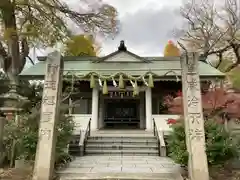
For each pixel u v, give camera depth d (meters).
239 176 6.96
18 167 7.49
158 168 7.67
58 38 17.20
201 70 16.44
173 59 19.73
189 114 6.76
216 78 15.31
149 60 19.05
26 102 12.05
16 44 16.69
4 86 17.50
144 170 7.31
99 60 18.78
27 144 7.44
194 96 6.89
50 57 7.32
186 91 6.96
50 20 16.00
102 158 10.07
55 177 6.65
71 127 8.82
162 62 19.16
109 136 13.06
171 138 8.16
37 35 15.96
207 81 15.86
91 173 6.86
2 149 8.02
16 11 16.36
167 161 9.26
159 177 6.67
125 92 17.80
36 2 15.54
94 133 14.34
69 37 17.89
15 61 16.81
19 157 7.70
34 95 15.88
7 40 16.02
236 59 23.62
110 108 19.70
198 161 6.34
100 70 17.03
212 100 9.64
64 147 8.50
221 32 23.97
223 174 7.18
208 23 25.53
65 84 15.89
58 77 7.17
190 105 6.84
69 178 6.58
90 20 16.83
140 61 18.80
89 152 11.39
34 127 7.80
